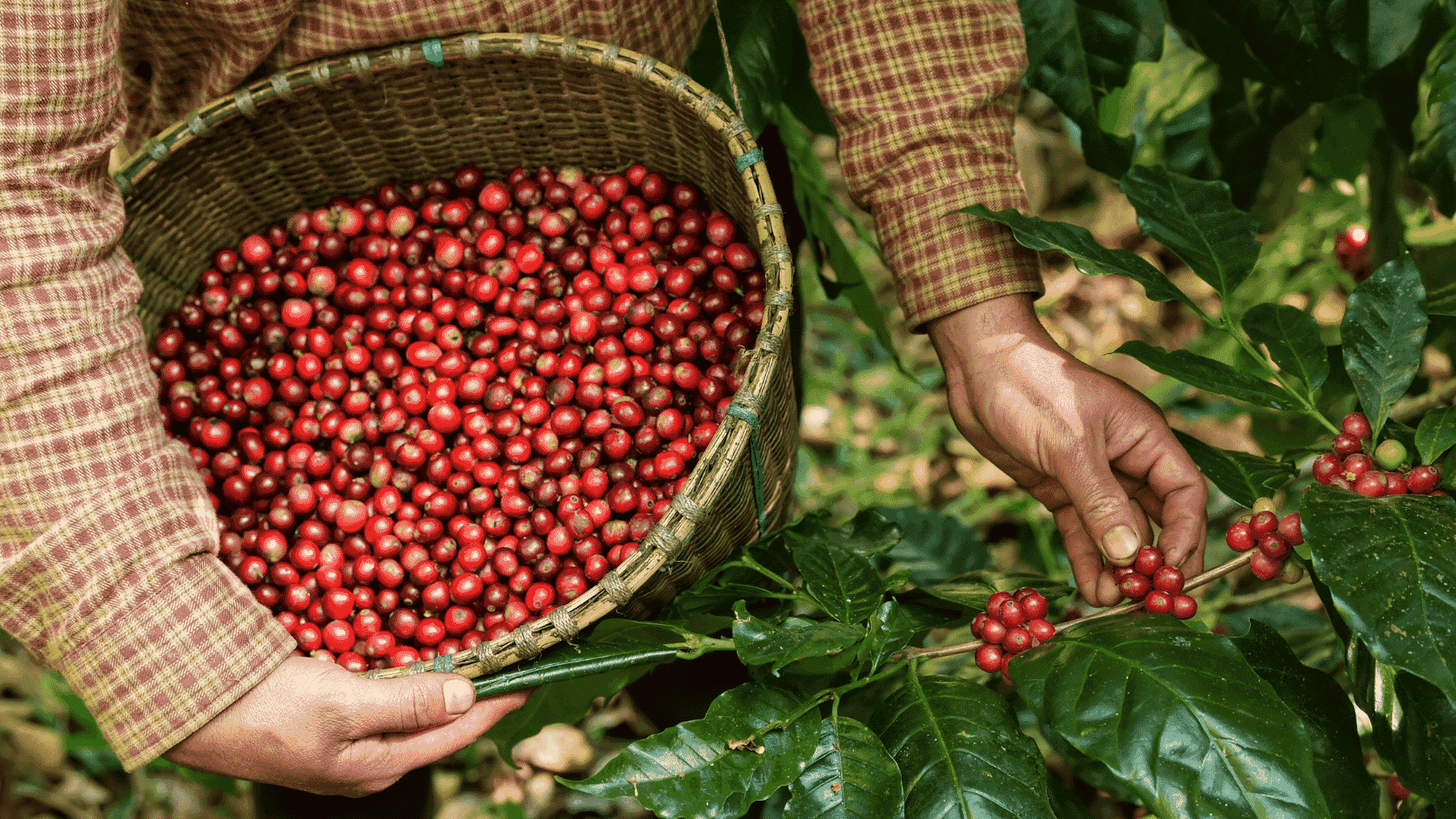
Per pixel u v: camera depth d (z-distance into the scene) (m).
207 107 1.26
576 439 1.29
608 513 1.23
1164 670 0.85
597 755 2.20
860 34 1.17
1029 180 2.96
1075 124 1.38
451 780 2.17
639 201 1.40
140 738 0.96
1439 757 0.87
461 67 1.29
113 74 0.99
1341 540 0.81
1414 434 0.99
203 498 1.03
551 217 1.40
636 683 1.33
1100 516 1.02
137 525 0.95
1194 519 1.02
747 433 1.02
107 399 0.96
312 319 1.43
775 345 1.04
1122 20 1.31
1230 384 0.98
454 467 1.31
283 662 1.00
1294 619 1.52
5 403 0.90
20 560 0.92
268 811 1.25
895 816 0.86
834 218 2.98
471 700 1.02
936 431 2.57
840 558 1.08
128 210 1.29
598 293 1.34
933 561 1.63
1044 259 2.93
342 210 1.43
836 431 2.63
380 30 1.21
